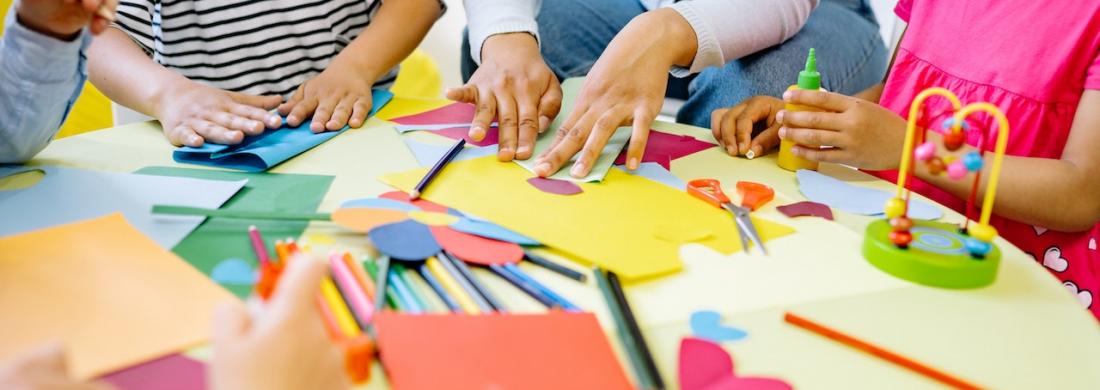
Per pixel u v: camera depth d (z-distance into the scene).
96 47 0.89
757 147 0.77
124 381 0.37
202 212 0.55
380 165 0.70
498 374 0.37
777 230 0.57
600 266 0.50
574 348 0.39
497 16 0.96
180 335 0.40
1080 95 0.81
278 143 0.74
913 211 0.62
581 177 0.67
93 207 0.57
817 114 0.71
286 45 1.07
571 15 1.35
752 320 0.44
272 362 0.28
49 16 0.60
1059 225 0.74
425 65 1.95
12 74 0.62
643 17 0.89
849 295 0.48
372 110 0.88
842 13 1.25
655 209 0.61
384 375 0.38
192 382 0.37
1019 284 0.50
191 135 0.72
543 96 0.85
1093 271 0.78
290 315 0.29
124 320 0.41
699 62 0.92
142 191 0.61
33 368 0.28
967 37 0.90
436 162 0.70
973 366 0.40
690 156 0.77
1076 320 0.46
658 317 0.44
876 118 0.70
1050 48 0.81
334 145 0.75
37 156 0.70
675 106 1.39
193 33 1.01
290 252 0.49
